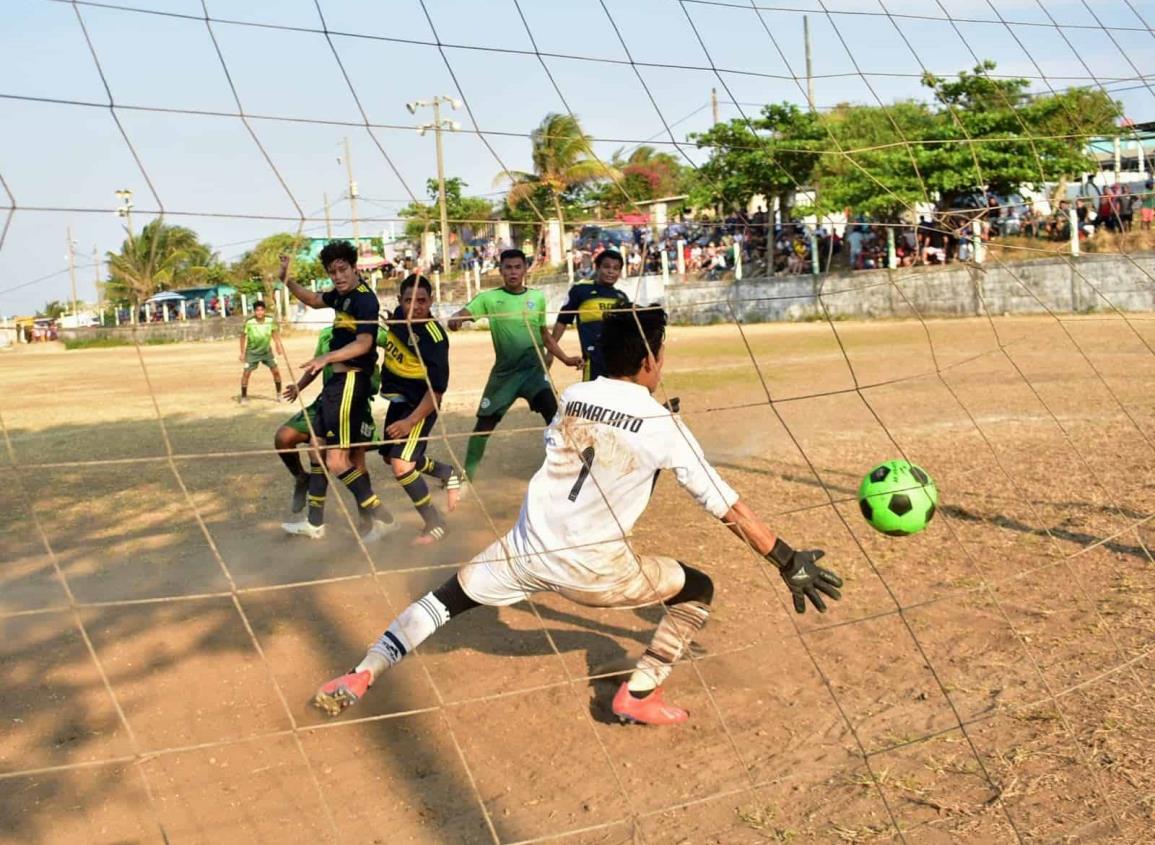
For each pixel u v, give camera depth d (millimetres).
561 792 2896
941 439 7801
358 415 5406
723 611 4195
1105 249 14391
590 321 6020
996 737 3084
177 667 3811
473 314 6191
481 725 3314
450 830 2725
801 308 16797
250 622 4285
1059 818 2646
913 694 3398
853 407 9766
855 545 5035
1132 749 2961
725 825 2689
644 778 2961
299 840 2684
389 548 5484
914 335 15703
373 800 2885
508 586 3145
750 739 3164
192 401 13992
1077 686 3266
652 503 6117
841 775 2918
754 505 5957
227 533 5949
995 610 4090
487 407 6453
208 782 2982
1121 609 4031
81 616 4410
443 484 5676
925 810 2719
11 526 6281
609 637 4020
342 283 5121
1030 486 6059
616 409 3047
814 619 4074
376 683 3635
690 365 13992
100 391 15922
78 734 3273
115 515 6551
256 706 3471
